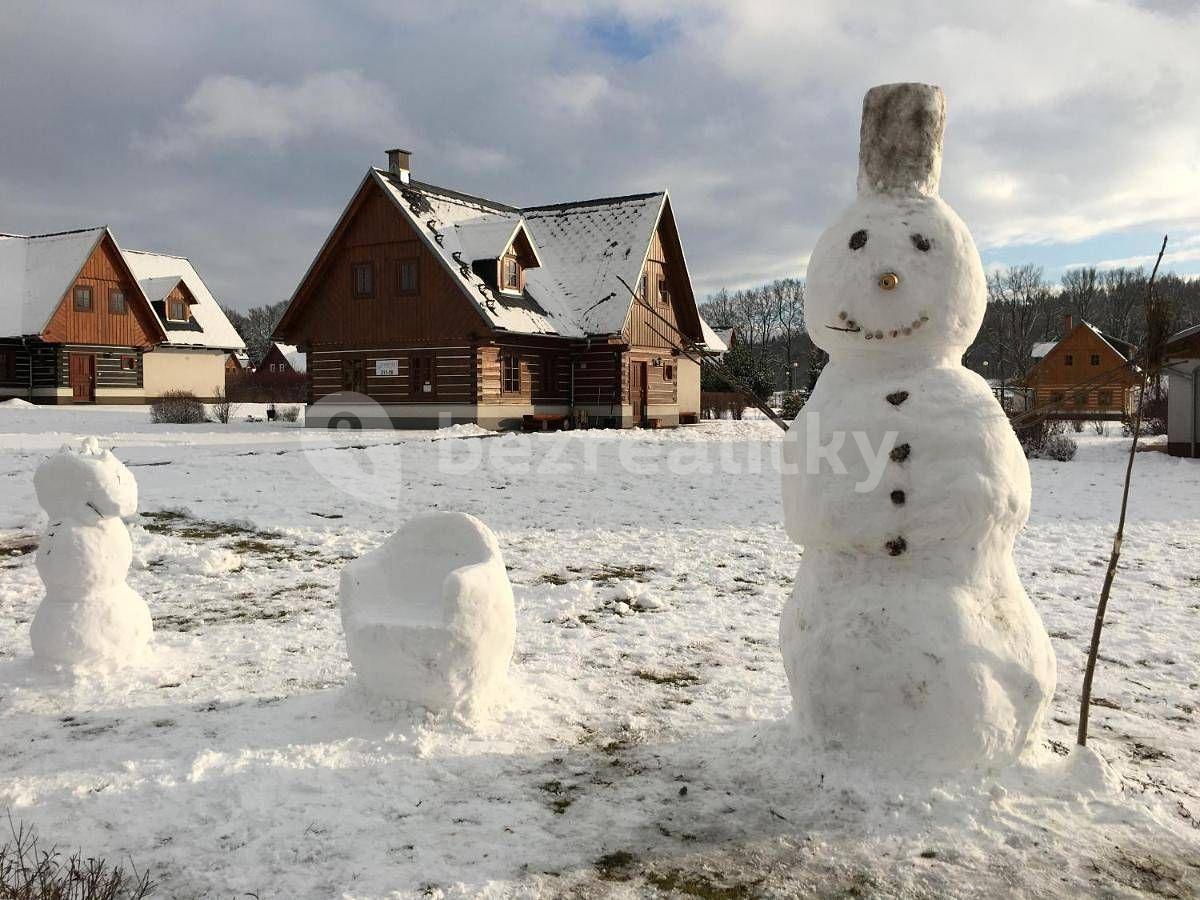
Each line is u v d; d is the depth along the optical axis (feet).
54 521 18.85
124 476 19.16
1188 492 50.06
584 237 104.01
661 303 104.12
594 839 11.80
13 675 18.31
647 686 18.37
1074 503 46.62
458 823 12.19
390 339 90.74
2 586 26.50
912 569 13.03
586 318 95.55
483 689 15.85
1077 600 26.94
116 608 18.99
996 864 11.12
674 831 12.01
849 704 12.91
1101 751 15.14
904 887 10.68
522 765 14.19
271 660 19.74
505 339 88.12
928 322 13.25
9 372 126.41
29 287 127.44
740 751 14.33
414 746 14.51
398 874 10.84
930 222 13.41
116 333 131.95
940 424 12.87
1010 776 12.80
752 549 34.96
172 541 32.89
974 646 12.55
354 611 16.14
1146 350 12.68
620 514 42.83
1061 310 265.54
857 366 13.88
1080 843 11.56
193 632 22.06
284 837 11.73
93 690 17.67
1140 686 19.06
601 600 26.16
